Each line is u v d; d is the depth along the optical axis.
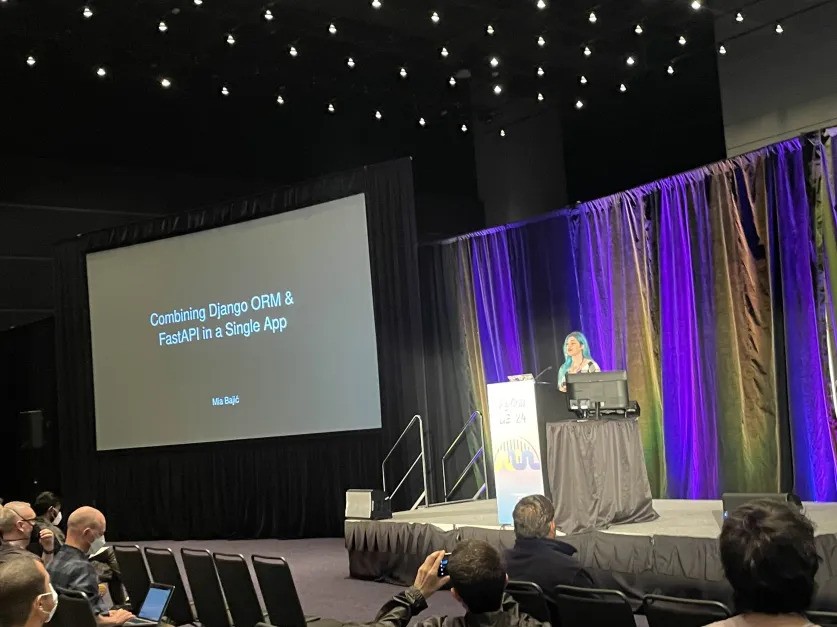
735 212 8.51
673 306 8.98
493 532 6.23
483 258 10.95
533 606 3.60
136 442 11.34
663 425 9.00
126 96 11.09
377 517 7.54
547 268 10.27
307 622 4.42
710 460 8.62
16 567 2.07
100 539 5.52
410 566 7.04
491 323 10.83
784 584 1.55
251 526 10.70
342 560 8.59
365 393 9.82
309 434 10.15
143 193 13.10
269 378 10.42
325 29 9.71
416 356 9.56
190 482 11.06
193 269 10.97
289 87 11.13
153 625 4.07
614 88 11.63
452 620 2.62
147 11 9.09
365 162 13.23
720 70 10.84
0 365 12.98
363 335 9.84
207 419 10.84
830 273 7.80
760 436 8.25
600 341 9.74
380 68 10.79
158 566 5.00
